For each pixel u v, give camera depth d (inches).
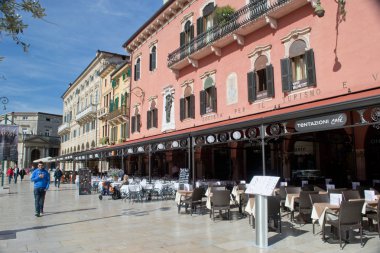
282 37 590.9
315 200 335.6
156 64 1037.2
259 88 641.6
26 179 1952.5
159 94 1000.9
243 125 459.8
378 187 468.4
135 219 444.1
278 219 347.9
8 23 247.4
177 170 902.4
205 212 493.7
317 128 367.6
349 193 363.3
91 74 1855.3
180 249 286.8
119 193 721.6
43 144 3132.4
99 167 1589.6
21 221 438.6
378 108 331.3
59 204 630.5
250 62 657.6
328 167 584.4
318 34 530.3
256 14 618.2
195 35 833.5
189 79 845.2
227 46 721.6
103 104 1627.7
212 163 813.2
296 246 289.1
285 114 399.2
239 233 346.9
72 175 1454.2
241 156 733.3
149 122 1058.1
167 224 404.2
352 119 520.7
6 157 834.8
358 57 472.1
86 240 324.8
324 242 299.4
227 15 690.8
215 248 288.2
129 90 1239.5
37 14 251.3
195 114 814.5
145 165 1120.2
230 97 702.5
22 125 3366.1
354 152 525.0
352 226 283.7
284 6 563.8
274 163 668.7
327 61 513.0
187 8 877.8
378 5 454.9
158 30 1033.5
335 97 487.2
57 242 317.4
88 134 1831.9
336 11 507.5
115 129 1421.0
